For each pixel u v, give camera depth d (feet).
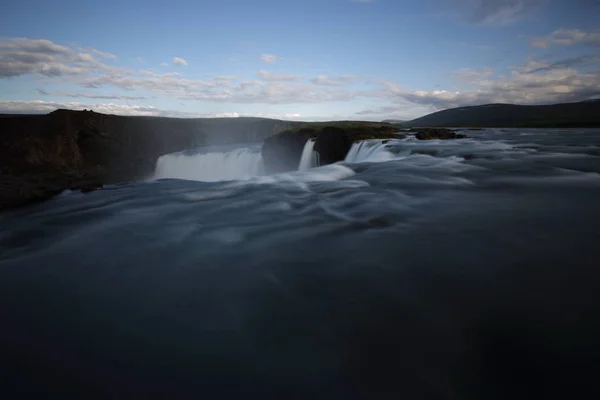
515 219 26.00
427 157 67.21
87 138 111.04
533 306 14.11
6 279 18.12
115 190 40.34
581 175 45.80
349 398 9.89
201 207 31.73
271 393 10.09
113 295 16.26
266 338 12.61
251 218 27.78
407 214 27.81
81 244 23.02
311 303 14.90
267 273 17.87
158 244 22.61
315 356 11.59
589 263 18.03
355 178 45.24
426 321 13.37
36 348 12.58
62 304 15.61
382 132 130.21
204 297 15.74
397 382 10.41
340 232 23.84
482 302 14.53
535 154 68.28
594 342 11.75
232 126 234.17
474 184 40.27
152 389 10.43
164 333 13.19
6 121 93.15
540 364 10.90
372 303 14.70
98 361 11.78
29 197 35.37
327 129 109.29
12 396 10.36
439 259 18.94
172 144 157.07
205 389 10.33
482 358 11.27
